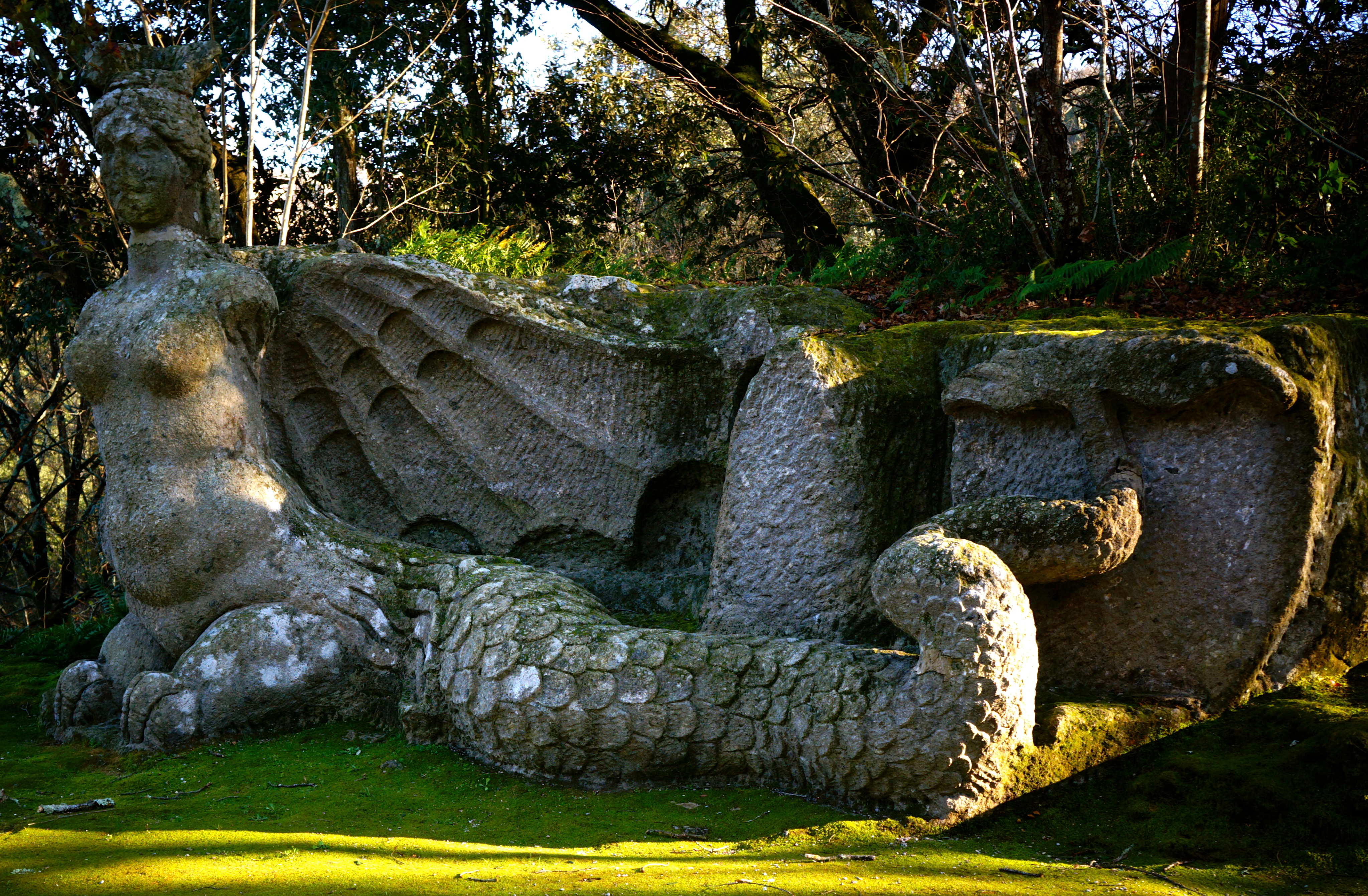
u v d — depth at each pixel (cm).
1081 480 354
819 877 258
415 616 434
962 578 303
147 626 453
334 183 1073
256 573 442
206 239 489
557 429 499
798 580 402
